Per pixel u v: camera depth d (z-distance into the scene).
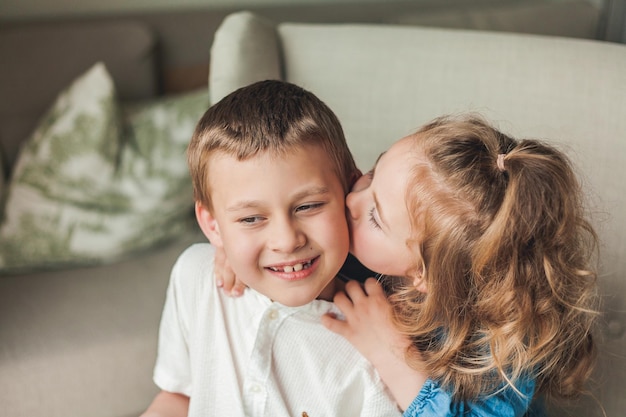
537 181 0.78
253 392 0.91
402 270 0.86
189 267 0.99
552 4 1.95
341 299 0.91
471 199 0.78
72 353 1.39
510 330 0.80
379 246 0.84
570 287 0.83
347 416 0.90
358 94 1.20
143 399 1.45
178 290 1.00
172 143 1.73
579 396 1.01
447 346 0.83
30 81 1.82
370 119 1.20
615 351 1.05
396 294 0.89
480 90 1.14
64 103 1.72
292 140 0.79
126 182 1.69
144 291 1.56
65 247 1.64
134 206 1.68
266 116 0.80
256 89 0.85
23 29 1.86
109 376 1.41
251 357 0.91
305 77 1.24
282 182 0.78
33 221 1.64
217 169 0.80
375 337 0.89
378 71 1.20
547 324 0.82
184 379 1.01
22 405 1.37
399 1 2.14
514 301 0.80
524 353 0.82
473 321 0.83
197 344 0.96
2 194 1.73
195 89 1.97
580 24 1.92
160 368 1.02
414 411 0.84
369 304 0.90
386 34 1.22
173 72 1.96
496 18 1.88
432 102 1.16
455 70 1.16
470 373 0.83
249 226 0.80
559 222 0.80
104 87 1.72
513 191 0.77
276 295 0.83
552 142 1.06
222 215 0.82
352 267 0.98
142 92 1.89
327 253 0.81
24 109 1.82
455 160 0.79
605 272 1.04
